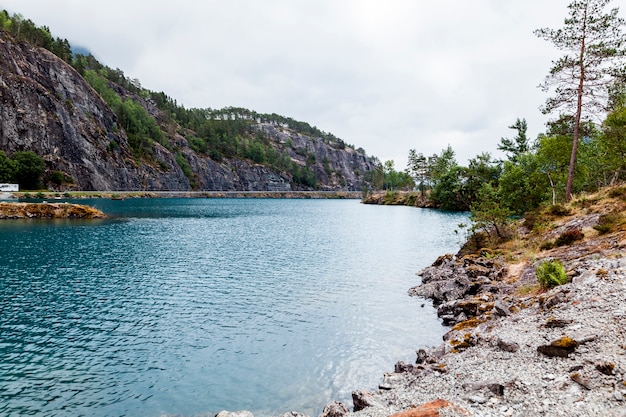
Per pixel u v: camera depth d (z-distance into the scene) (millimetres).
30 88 158750
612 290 15336
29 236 56469
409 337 20969
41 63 173875
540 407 9156
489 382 10953
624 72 36625
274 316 24656
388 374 15273
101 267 38469
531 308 18188
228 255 47156
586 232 28562
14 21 192875
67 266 38406
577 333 12562
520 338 14258
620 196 33438
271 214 122188
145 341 20578
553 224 35219
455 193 132000
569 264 22859
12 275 34406
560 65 39156
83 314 24672
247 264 41719
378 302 27562
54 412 13945
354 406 13453
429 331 21766
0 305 26234
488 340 15594
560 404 9094
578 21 38125
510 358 12938
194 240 59062
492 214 40594
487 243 41094
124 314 24812
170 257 44844
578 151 62688
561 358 11656
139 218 89500
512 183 68375
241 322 23531
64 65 183375
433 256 47594
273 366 17766
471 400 10367
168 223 81938
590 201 37125
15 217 79438
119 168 187875
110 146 188125
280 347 19859
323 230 76938
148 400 14898
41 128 157500
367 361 18156
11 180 138375
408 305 26812
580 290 16516
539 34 40219
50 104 164750
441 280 31188
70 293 29328
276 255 47719
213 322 23516
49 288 30609
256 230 75250
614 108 47906
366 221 98125
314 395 15242
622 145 47125
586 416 8328
